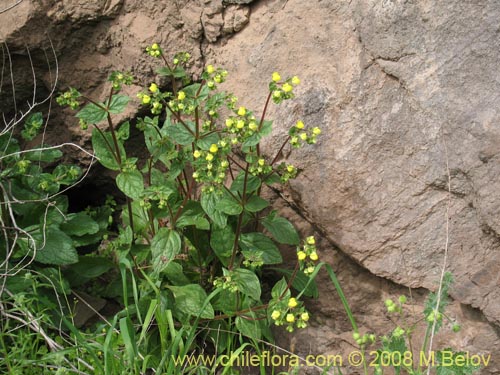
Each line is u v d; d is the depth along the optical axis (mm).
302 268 890
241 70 1062
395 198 952
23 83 1145
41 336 948
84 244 1068
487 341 936
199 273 1061
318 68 996
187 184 1006
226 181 1090
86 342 912
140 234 1040
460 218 931
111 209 1166
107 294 1059
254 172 902
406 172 945
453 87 916
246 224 1058
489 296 921
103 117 918
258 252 948
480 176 896
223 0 1058
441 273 942
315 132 892
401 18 939
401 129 945
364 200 962
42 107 1175
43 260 991
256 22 1062
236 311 966
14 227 952
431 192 939
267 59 1039
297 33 1023
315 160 978
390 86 956
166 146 958
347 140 965
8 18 1092
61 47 1122
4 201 1014
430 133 930
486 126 893
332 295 1035
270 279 1097
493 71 899
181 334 898
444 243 940
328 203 976
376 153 956
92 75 1144
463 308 952
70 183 1082
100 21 1111
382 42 950
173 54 1104
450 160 918
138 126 978
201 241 1063
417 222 948
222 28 1075
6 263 940
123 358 912
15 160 1043
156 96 927
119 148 976
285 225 1006
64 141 1182
